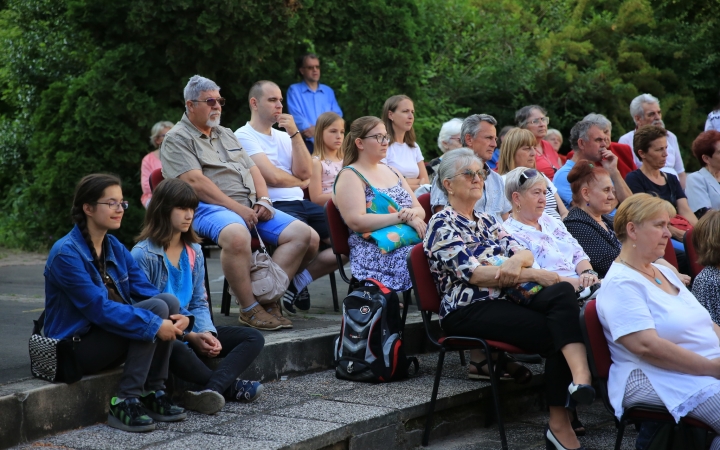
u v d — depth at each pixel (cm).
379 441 347
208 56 841
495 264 386
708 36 1407
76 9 841
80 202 325
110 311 317
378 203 466
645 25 1435
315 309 545
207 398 344
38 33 1052
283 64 904
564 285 359
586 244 459
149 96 855
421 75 1023
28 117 1104
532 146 522
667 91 1389
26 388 306
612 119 1274
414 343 492
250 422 333
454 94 1209
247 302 450
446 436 389
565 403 354
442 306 387
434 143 1080
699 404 301
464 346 374
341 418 340
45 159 902
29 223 935
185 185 366
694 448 318
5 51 1088
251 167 497
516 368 415
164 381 345
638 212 321
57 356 312
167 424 330
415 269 385
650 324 308
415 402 371
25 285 622
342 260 527
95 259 327
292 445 304
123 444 300
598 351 323
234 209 459
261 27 831
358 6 925
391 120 604
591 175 464
